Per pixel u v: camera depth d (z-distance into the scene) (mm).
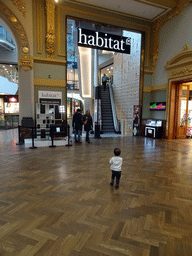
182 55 8844
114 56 15492
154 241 2000
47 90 8844
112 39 9992
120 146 7562
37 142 7215
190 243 1980
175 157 5852
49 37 8438
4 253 1781
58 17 8711
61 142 7586
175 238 2059
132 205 2791
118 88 14719
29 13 8164
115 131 12547
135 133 11188
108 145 7727
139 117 11047
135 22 10477
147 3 8961
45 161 5137
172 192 3291
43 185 3490
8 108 20234
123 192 3248
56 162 5043
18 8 7965
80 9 9102
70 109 21281
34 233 2088
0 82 19891
